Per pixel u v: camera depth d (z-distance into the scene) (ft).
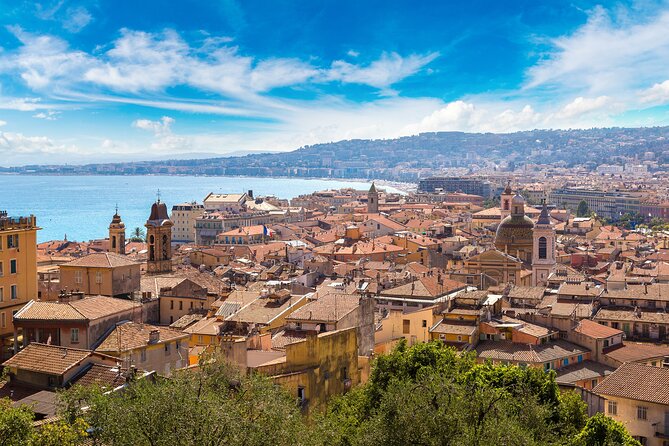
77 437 235.81
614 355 517.96
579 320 560.61
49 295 545.85
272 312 526.98
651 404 407.64
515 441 265.75
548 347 514.68
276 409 250.16
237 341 322.34
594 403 424.46
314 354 334.65
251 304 549.54
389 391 293.23
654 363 524.52
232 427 227.61
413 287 648.38
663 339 586.45
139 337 399.24
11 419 242.37
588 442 341.41
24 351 343.67
